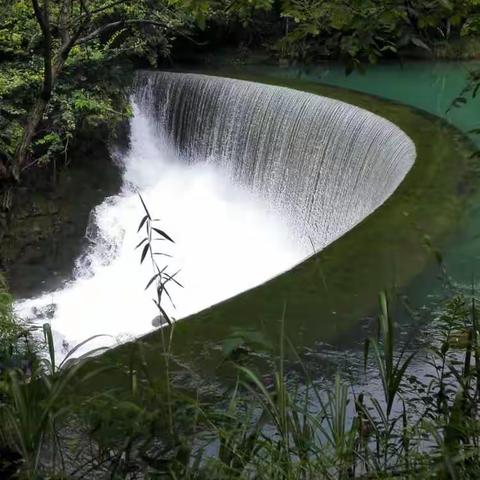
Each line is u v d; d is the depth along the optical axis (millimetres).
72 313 11633
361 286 5551
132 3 12461
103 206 14055
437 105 14148
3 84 12516
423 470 2648
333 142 11859
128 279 12625
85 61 13312
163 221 13828
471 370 3062
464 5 3244
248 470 2645
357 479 2703
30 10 12875
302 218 12594
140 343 3402
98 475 2955
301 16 3441
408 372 4223
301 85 13750
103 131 14250
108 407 2885
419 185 8297
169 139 15562
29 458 2701
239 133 14016
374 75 16188
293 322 4922
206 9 4105
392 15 3164
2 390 2951
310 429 2936
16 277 12570
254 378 2762
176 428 2773
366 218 7188
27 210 13078
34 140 13039
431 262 6168
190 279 12414
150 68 16609
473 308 3236
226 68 16859
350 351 4574
